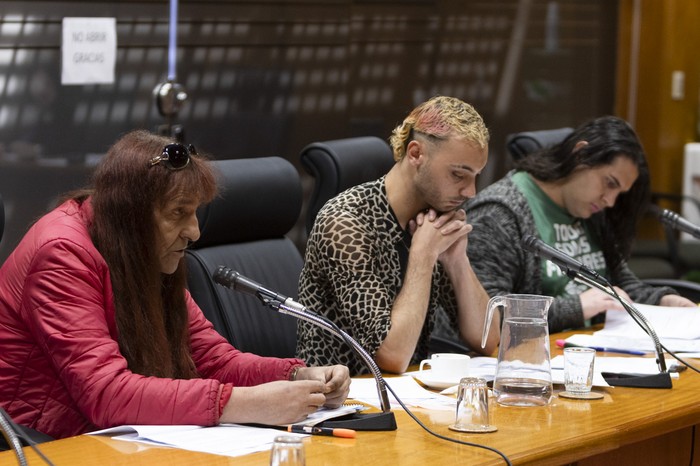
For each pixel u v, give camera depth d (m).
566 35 8.30
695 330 4.29
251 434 2.77
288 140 6.52
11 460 2.54
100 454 2.60
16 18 5.14
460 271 3.92
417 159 3.67
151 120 5.73
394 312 3.58
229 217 4.10
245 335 4.05
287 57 6.44
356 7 6.84
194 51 5.94
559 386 3.43
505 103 7.92
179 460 2.55
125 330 3.00
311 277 3.76
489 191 4.70
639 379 3.46
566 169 4.66
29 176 5.25
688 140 9.10
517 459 2.63
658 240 8.22
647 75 8.86
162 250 3.02
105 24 5.48
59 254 2.92
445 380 3.37
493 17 7.72
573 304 4.48
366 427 2.85
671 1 8.79
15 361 2.99
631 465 3.25
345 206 3.72
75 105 5.41
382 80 7.07
